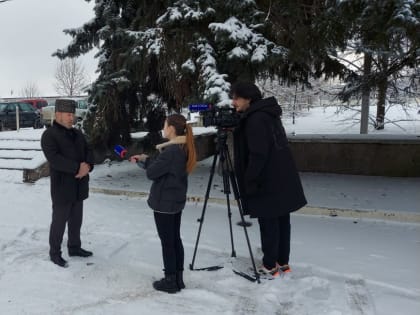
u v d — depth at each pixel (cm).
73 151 393
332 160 828
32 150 919
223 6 553
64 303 323
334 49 649
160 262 405
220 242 457
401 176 783
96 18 701
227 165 379
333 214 557
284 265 376
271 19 596
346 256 416
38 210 589
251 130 336
